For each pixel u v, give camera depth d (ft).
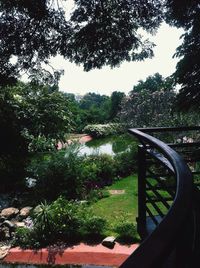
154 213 25.63
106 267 20.67
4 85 20.94
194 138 49.52
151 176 9.48
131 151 46.83
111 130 99.09
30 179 39.09
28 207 30.25
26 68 20.62
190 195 3.09
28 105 44.27
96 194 33.47
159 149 6.27
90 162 41.86
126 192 34.86
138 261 2.08
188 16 19.53
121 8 19.30
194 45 20.93
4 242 24.47
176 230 2.44
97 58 20.86
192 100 21.89
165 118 63.21
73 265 21.26
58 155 37.63
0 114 41.06
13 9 18.94
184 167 4.22
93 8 19.02
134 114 78.13
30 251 22.84
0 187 37.24
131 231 23.40
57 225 24.12
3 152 40.96
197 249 3.02
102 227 24.20
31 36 19.39
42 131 45.91
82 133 104.37
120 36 20.06
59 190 33.12
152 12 19.75
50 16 19.08
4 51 19.29
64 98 50.19
